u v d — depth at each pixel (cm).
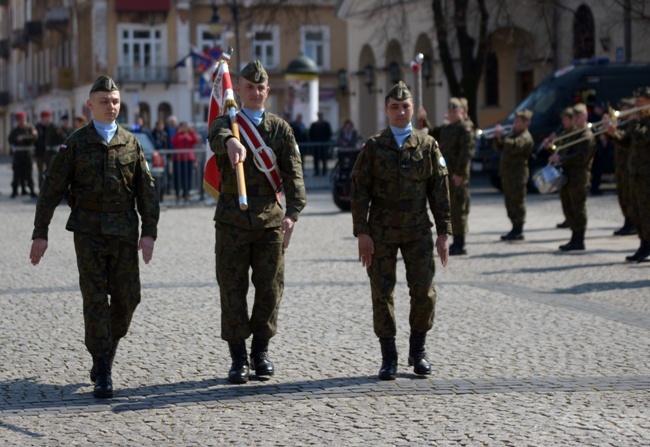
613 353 1231
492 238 2486
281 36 9138
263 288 1122
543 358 1207
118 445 895
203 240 2517
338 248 2312
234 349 1112
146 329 1395
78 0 9288
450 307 1550
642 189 1978
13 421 971
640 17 4119
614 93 3753
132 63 8912
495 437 905
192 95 4553
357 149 3212
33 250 1076
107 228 1069
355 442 895
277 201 1123
